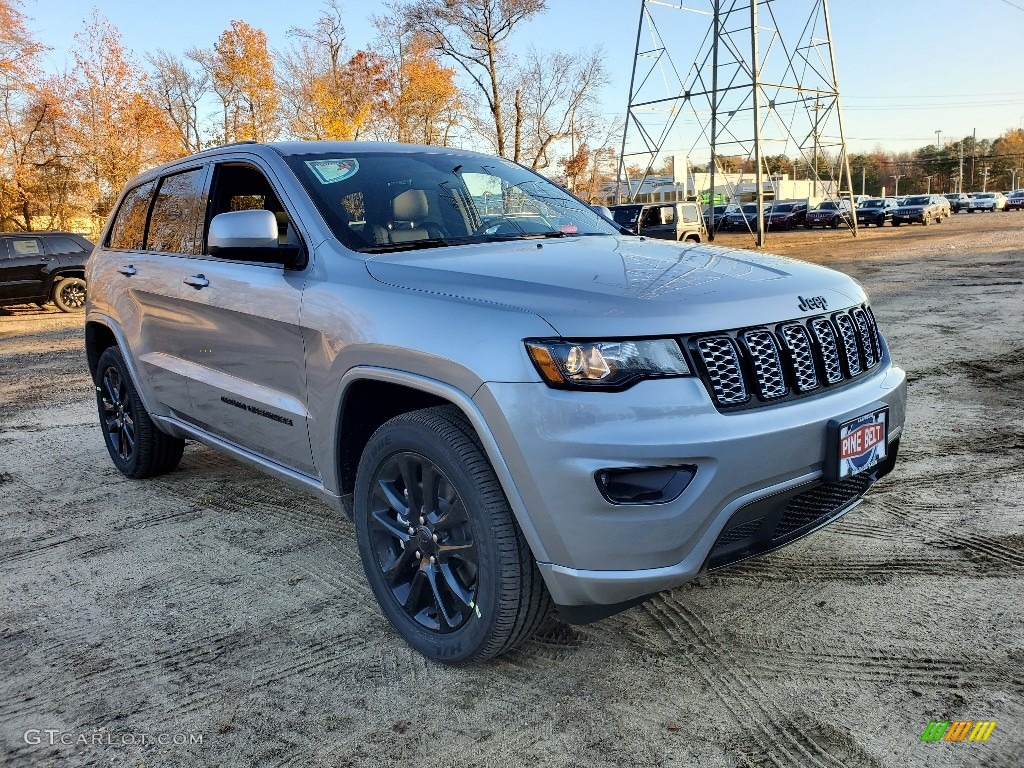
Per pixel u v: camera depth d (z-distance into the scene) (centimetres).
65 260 1550
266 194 360
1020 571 318
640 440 219
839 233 3831
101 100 2973
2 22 2662
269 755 228
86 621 310
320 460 306
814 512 263
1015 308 996
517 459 227
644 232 2388
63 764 227
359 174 345
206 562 362
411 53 4025
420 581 272
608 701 246
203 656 282
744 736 227
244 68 3653
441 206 344
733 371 235
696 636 281
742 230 4659
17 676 273
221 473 493
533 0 3872
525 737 231
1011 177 11475
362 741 232
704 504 224
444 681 261
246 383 345
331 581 338
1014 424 514
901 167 11950
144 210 450
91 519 421
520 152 4197
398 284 271
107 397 493
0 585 345
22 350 1075
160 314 405
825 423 246
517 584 241
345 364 277
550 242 324
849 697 242
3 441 589
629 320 227
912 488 411
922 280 1376
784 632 281
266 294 319
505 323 233
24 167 2855
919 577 316
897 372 296
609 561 226
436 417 256
